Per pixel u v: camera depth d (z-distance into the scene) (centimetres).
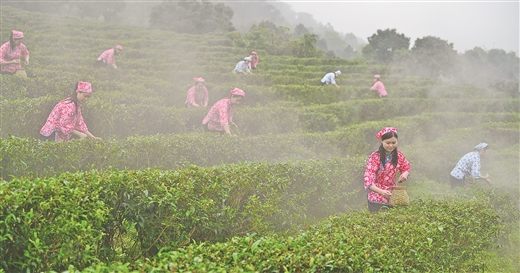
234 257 449
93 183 543
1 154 720
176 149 983
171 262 426
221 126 1214
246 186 739
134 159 929
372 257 525
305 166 947
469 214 779
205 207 623
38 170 778
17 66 1484
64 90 1506
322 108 2003
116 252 562
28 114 1088
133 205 570
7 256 471
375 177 799
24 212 466
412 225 642
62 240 474
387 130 780
